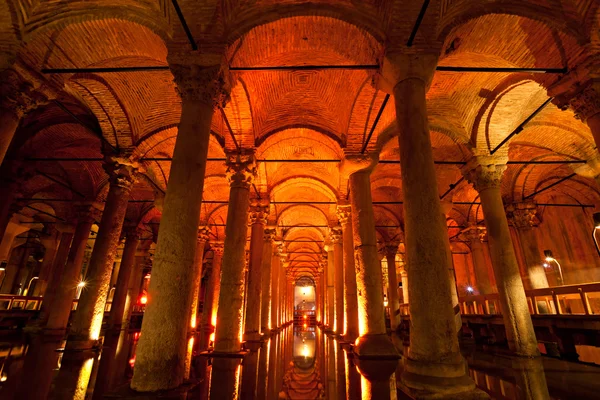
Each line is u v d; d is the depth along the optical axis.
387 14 5.90
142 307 25.44
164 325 4.31
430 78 5.69
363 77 8.12
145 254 20.97
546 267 16.09
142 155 9.80
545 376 6.30
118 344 10.48
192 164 5.15
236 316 8.02
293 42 7.04
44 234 18.75
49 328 11.21
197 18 5.89
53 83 6.59
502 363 7.82
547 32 6.11
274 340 13.57
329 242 19.62
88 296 8.39
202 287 33.78
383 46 5.86
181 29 5.85
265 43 6.79
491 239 8.84
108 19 6.20
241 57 6.55
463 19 5.91
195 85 5.61
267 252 15.27
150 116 9.70
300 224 20.95
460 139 9.58
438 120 9.51
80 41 6.54
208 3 5.88
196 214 4.98
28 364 6.52
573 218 14.95
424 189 4.88
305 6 6.22
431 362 4.18
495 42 6.72
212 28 5.88
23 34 6.04
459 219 17.05
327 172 13.15
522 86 8.26
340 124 9.63
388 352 7.47
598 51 5.71
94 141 11.76
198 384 5.36
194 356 7.94
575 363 8.06
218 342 7.87
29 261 23.27
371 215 8.72
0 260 16.53
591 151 9.84
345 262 11.47
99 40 6.67
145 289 28.22
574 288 8.72
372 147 9.14
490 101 8.83
